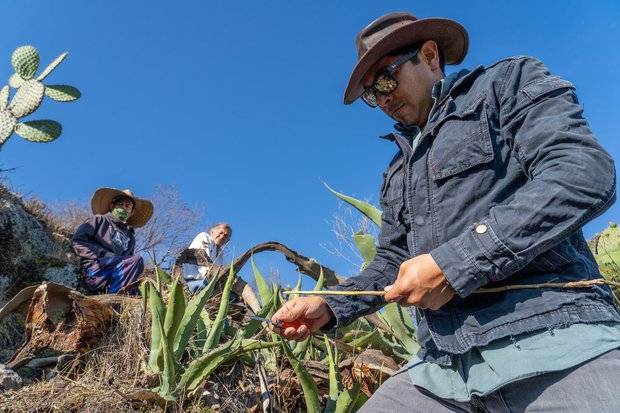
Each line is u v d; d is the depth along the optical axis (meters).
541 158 1.31
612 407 1.18
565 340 1.26
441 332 1.46
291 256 3.54
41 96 3.62
